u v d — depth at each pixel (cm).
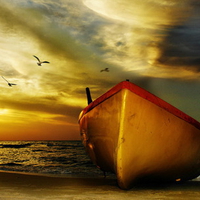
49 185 511
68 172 991
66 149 4584
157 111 415
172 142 440
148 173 460
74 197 368
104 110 437
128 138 404
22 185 504
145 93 407
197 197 381
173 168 482
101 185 522
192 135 466
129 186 446
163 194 404
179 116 439
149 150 423
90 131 490
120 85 404
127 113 397
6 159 2064
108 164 492
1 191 418
